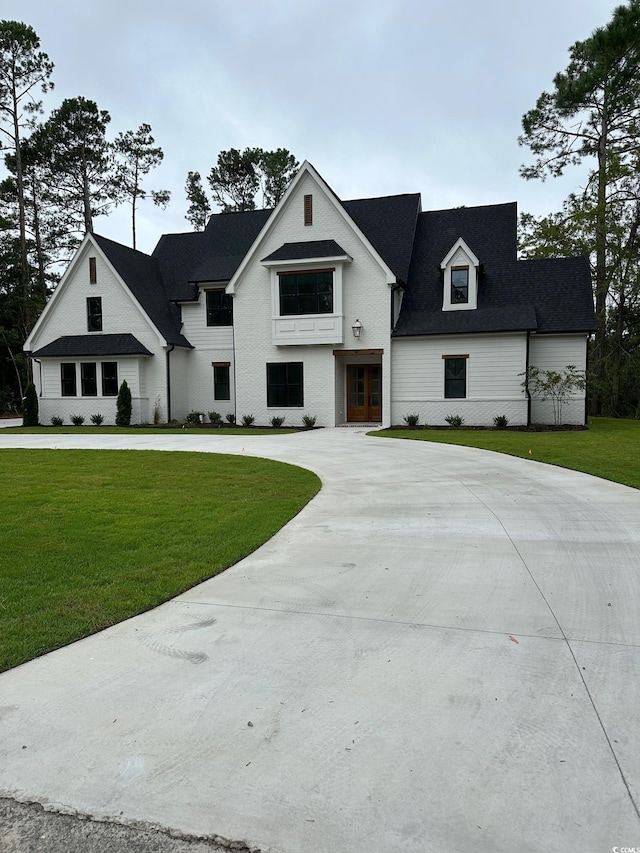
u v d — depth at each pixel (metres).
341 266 20.09
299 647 3.38
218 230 25.91
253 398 21.77
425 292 21.25
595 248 27.09
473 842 1.91
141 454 12.50
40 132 33.47
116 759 2.37
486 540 5.58
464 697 2.80
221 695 2.86
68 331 23.83
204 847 1.93
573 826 1.97
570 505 7.01
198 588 4.41
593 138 28.06
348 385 22.25
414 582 4.46
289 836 1.96
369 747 2.42
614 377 28.42
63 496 7.93
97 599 4.13
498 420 19.16
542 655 3.24
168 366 22.66
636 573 4.59
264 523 6.38
